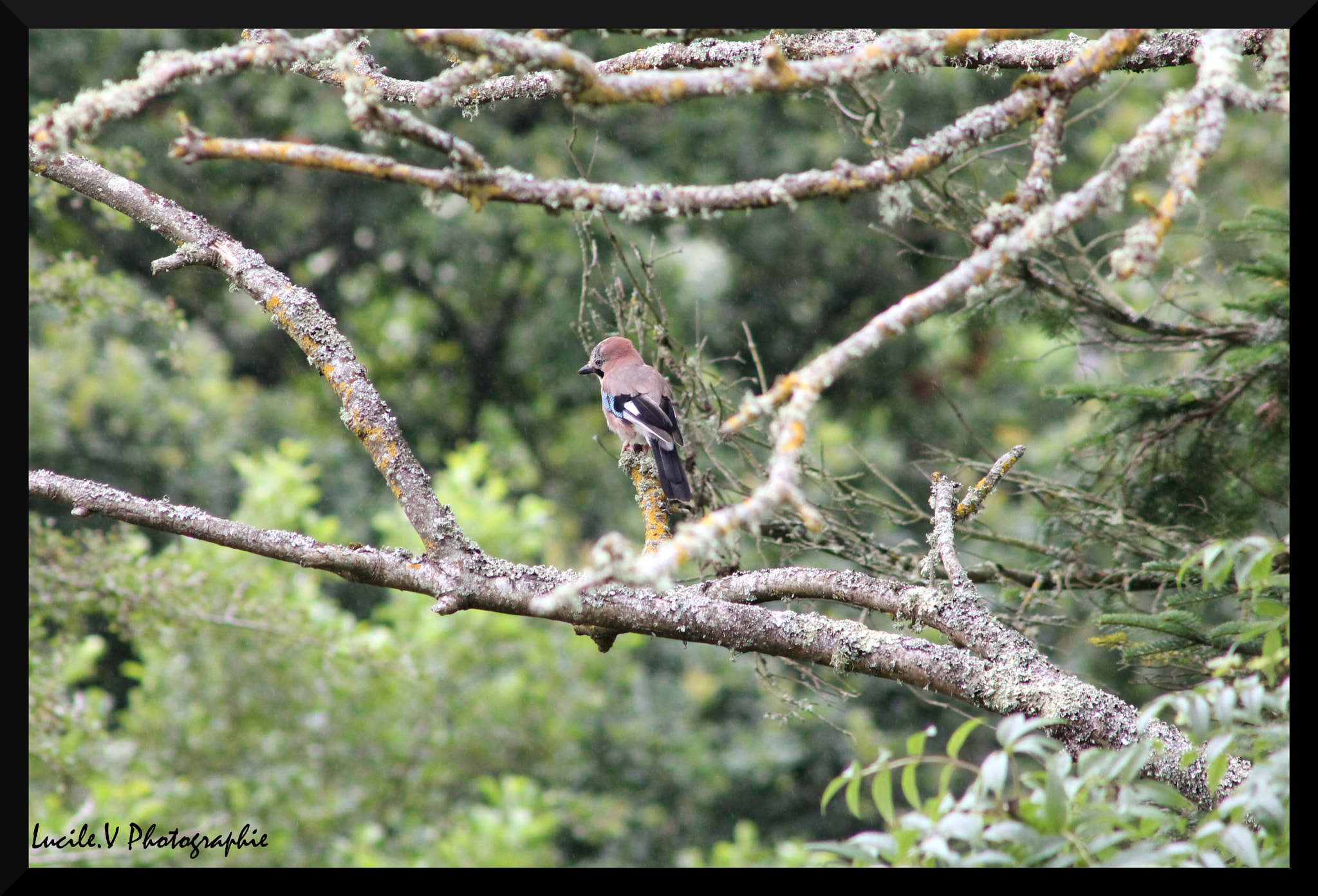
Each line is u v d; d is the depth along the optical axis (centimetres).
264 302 696
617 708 1966
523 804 1570
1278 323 880
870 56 432
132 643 2106
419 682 1648
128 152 1099
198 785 1572
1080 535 972
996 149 855
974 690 558
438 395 2645
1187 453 956
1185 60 696
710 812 1958
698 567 927
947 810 377
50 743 1173
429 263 2484
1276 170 1777
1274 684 428
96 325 2203
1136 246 379
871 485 2134
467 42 402
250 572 1565
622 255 954
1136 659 746
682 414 984
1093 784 386
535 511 1827
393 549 616
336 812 1589
